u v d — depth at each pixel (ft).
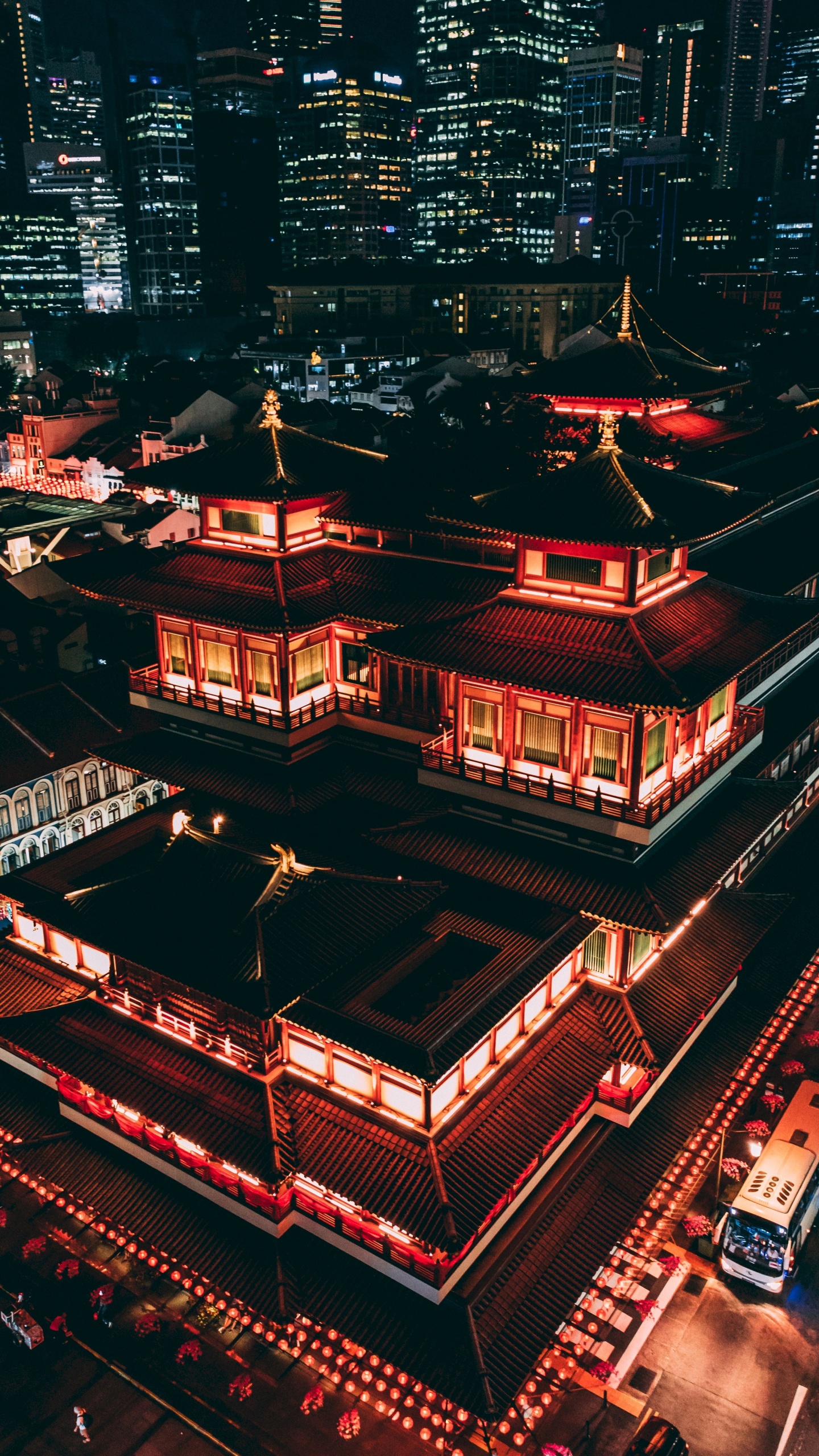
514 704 140.36
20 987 145.28
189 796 165.89
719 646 139.44
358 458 174.29
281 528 161.79
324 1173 116.16
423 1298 116.57
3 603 272.31
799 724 195.83
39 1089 151.23
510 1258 120.78
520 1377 111.45
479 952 130.82
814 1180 138.72
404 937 132.26
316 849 146.30
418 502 162.81
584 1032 135.13
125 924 127.75
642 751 131.44
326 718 166.61
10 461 593.42
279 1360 125.80
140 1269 137.08
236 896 124.67
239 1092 125.90
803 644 215.72
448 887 140.46
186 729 174.50
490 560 155.84
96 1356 126.72
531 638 137.49
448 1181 113.19
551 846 141.08
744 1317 129.49
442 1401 119.75
